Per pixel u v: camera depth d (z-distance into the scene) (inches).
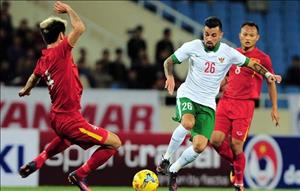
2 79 2050.9
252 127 2052.2
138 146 1711.4
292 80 2368.4
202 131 1222.9
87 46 2292.1
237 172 1349.7
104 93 1943.9
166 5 2625.5
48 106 1924.2
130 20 2402.8
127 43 2228.1
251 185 1737.2
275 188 1749.5
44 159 1177.4
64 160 1680.6
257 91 1363.2
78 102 1152.2
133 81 2106.3
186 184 1710.1
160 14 2496.3
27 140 1679.4
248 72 1350.9
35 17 2256.4
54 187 1657.2
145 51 2150.6
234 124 1353.3
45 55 1147.9
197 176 1715.1
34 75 1169.4
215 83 1226.0
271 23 2741.1
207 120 1226.0
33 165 1166.3
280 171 1752.0
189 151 1213.7
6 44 2074.3
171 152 1242.0
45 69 1144.8
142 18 2415.1
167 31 2154.3
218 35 1201.4
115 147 1170.0
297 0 2817.4
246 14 2721.5
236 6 2719.0
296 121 2020.2
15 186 1665.8
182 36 2437.3
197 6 2662.4
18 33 2092.8
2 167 1668.3
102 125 1940.2
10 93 1907.0
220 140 1360.7
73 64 1151.0
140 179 1208.8
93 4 2368.4
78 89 1154.0
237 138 1347.2
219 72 1221.7
